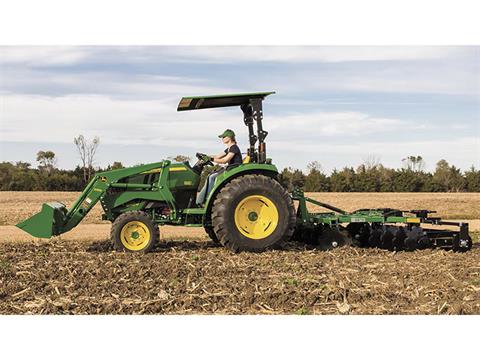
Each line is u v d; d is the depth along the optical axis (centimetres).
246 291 743
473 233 1533
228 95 1012
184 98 1023
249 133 1077
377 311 679
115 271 855
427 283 792
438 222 1088
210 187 1038
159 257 966
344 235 1066
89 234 1434
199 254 999
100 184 1035
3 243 1162
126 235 1012
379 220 1071
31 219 1000
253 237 1010
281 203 1013
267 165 1032
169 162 1054
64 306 689
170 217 1050
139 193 1043
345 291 745
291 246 1089
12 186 4550
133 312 677
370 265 911
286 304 705
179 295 731
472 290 763
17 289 762
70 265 902
